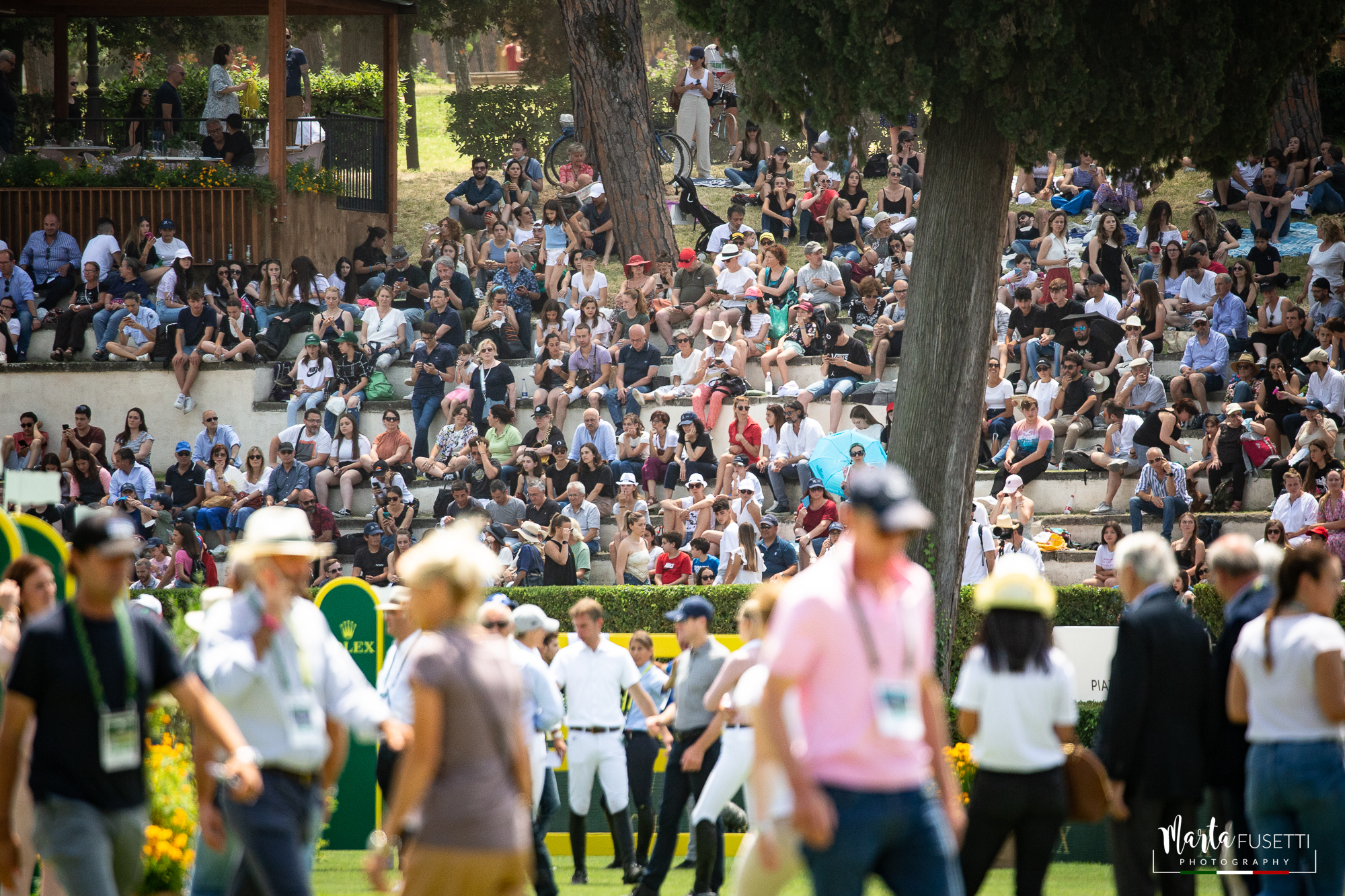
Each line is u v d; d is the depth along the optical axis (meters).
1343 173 70.12
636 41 70.00
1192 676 17.41
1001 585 16.66
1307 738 16.91
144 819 15.41
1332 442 46.16
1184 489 47.47
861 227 68.50
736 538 46.00
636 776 27.39
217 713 15.02
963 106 33.41
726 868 26.64
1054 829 16.47
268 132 68.88
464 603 14.05
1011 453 50.56
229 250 66.75
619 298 60.06
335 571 50.84
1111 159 34.47
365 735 16.47
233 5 74.62
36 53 115.88
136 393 61.41
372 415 58.03
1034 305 54.97
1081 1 30.52
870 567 12.88
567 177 73.25
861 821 12.52
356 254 68.19
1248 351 54.03
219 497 54.19
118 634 15.11
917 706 12.88
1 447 59.34
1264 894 17.02
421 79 165.88
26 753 18.72
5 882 15.12
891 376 55.66
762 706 12.52
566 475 52.00
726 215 76.12
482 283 65.12
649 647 28.83
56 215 67.12
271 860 14.73
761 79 32.94
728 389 53.91
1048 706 16.33
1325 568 17.11
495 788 13.64
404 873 13.77
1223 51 31.48
